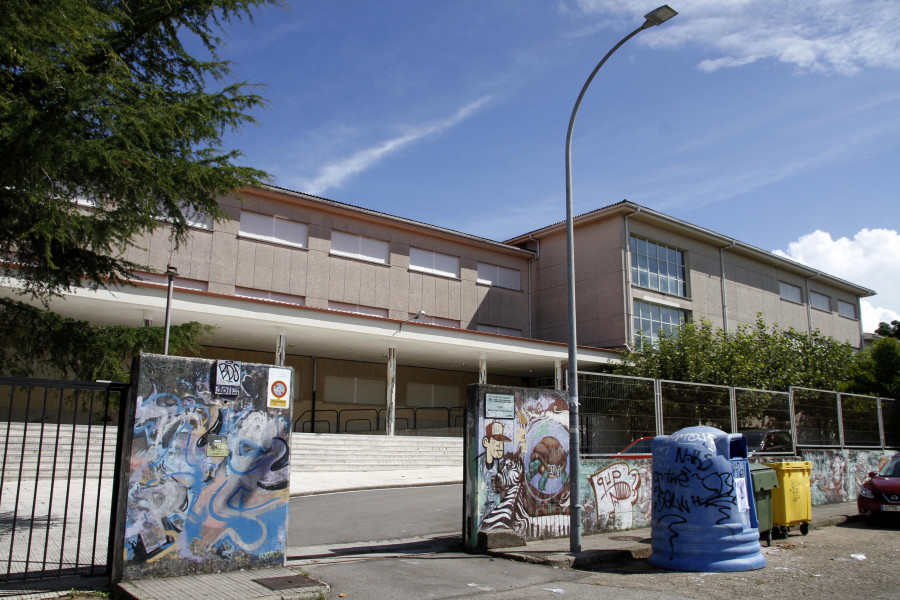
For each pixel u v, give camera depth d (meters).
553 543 9.91
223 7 8.48
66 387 6.73
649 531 11.35
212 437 7.39
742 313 39.28
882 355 28.62
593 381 11.45
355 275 30.61
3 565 7.38
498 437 9.90
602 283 34.03
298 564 8.17
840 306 48.25
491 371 36.25
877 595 7.10
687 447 8.92
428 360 32.09
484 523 9.52
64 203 7.73
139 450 6.92
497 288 36.03
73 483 14.02
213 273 26.39
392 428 26.12
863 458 18.19
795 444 15.94
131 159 7.33
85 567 7.36
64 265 9.33
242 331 24.16
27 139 6.46
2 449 15.53
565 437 10.84
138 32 8.55
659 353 27.69
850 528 12.56
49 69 6.63
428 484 18.19
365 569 8.01
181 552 7.00
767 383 25.75
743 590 7.32
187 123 8.13
